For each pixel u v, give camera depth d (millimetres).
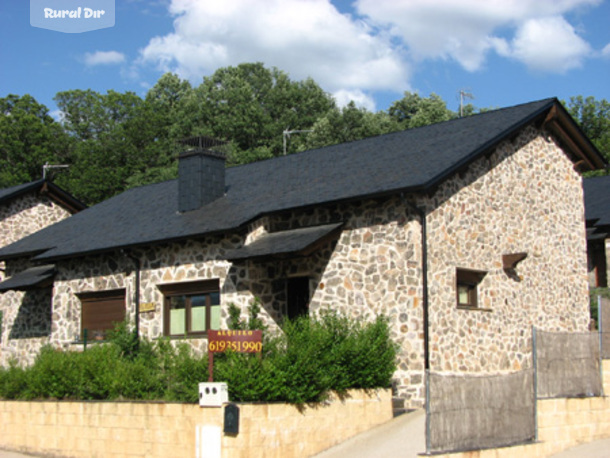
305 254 17578
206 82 60125
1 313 27234
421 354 16922
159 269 21594
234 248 19922
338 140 48562
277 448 13117
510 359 19547
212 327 20594
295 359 13859
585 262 23656
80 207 33062
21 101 63250
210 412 12945
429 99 56000
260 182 23062
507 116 21000
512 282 20141
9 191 31719
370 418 15094
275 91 60406
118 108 66000
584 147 23547
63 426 15195
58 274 24219
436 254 17641
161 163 55812
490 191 19812
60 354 16672
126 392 14633
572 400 14281
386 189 17109
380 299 17609
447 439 11883
